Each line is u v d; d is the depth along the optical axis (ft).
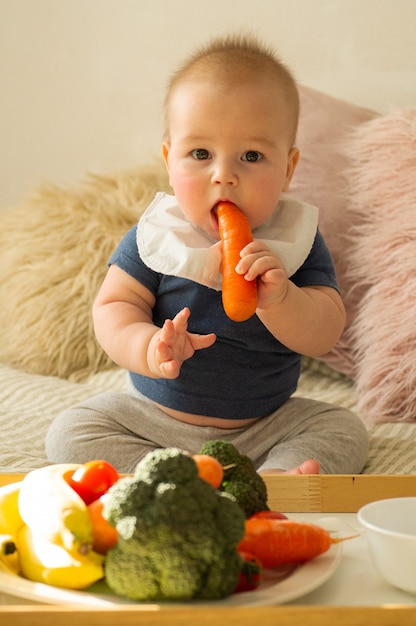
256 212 4.29
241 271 3.67
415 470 4.49
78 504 2.43
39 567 2.48
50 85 8.59
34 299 6.64
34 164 8.70
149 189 7.08
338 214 6.38
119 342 4.45
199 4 8.27
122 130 8.56
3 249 7.10
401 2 7.91
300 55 8.11
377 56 7.98
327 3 8.03
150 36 8.39
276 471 4.20
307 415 4.67
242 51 4.50
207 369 4.64
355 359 6.12
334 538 2.69
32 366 6.54
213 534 2.25
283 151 4.39
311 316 4.41
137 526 2.23
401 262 5.88
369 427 5.44
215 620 2.16
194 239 4.65
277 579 2.56
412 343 5.62
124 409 4.64
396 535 2.45
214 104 4.25
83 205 7.09
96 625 2.15
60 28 8.52
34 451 4.72
